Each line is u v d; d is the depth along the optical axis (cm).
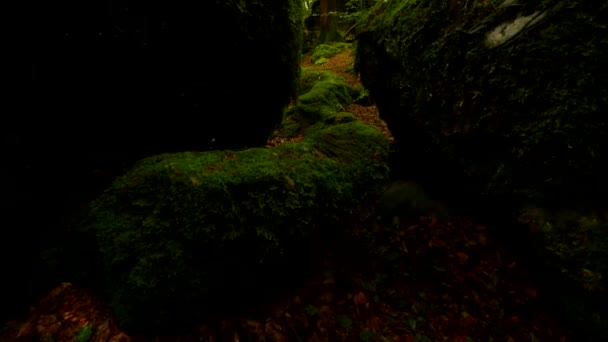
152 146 376
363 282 305
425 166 427
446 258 327
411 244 350
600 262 205
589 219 213
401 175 473
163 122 373
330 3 1944
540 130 226
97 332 242
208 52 369
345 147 369
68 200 307
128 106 339
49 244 278
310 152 339
